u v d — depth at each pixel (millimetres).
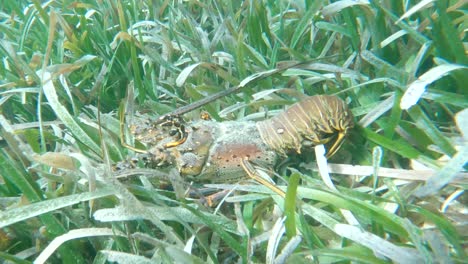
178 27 658
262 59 534
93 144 386
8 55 548
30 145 389
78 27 667
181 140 397
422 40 439
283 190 353
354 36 491
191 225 346
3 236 341
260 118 464
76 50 588
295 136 392
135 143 432
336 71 455
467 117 321
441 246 269
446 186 337
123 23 577
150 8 692
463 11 466
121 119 398
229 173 396
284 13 594
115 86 576
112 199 342
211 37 650
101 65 598
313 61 452
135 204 303
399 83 397
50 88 406
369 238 286
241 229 326
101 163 398
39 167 383
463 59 396
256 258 322
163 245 284
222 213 376
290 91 447
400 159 390
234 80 500
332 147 399
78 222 341
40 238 338
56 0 791
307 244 312
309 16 502
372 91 435
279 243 319
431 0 422
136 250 318
